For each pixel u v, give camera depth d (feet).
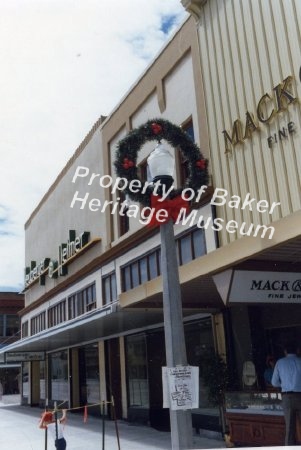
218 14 40.34
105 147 63.93
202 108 41.78
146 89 52.80
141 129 26.13
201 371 36.45
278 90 32.96
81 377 72.33
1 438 47.37
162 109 49.29
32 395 93.61
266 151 33.99
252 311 37.09
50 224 87.10
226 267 27.84
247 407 31.27
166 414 49.75
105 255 59.72
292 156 31.76
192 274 30.25
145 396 51.03
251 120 35.22
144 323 48.80
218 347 39.60
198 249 41.52
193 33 44.16
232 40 38.32
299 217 23.25
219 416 37.73
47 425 30.66
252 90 35.76
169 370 19.42
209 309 39.32
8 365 123.03
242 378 36.40
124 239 54.70
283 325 35.73
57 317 80.07
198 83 42.75
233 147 37.14
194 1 42.45
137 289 36.19
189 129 45.03
